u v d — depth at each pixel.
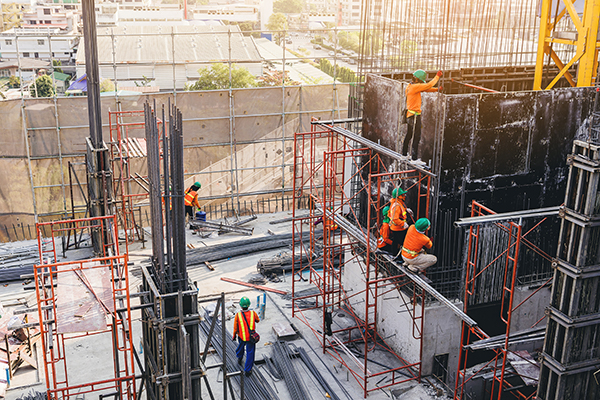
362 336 14.35
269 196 24.42
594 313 8.95
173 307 9.23
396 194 11.24
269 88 22.84
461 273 11.71
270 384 12.66
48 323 9.12
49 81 71.75
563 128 12.38
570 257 8.76
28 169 20.83
